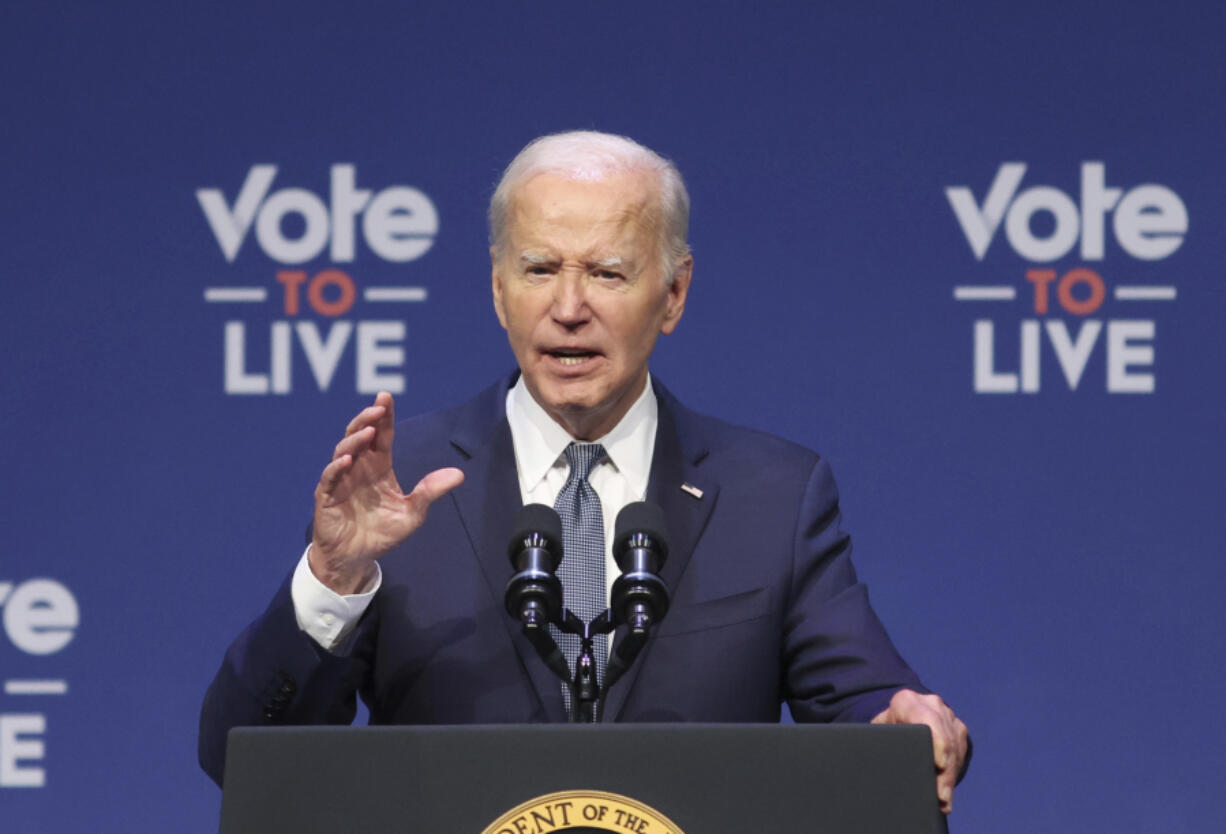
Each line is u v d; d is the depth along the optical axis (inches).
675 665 290.8
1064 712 506.6
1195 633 505.7
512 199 287.6
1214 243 511.5
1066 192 515.5
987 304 515.8
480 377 521.7
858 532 514.9
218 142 527.2
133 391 523.5
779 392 518.9
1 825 512.1
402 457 315.3
